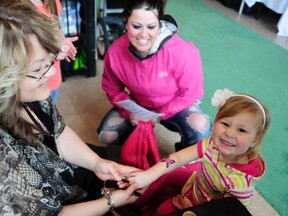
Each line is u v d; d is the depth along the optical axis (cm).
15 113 72
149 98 148
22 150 74
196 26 331
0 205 63
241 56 278
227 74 247
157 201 124
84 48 219
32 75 68
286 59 279
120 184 104
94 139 175
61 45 71
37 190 73
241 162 97
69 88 217
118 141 157
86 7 200
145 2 111
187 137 150
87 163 108
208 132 149
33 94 73
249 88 231
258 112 89
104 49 240
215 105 102
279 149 176
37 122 88
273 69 261
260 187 152
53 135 96
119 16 260
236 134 90
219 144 95
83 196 96
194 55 136
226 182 98
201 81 144
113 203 95
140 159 136
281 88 235
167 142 176
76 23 207
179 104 145
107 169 105
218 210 78
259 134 92
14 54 60
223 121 93
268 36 324
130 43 129
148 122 136
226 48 290
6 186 64
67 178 98
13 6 61
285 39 322
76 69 224
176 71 135
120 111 153
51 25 67
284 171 162
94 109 199
